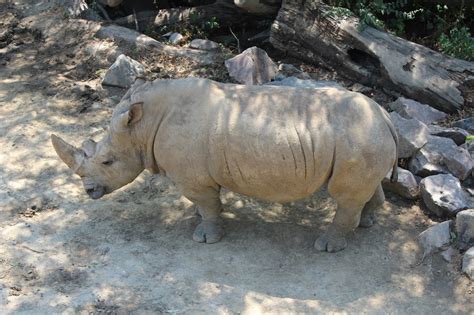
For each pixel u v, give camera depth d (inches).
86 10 345.4
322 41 284.0
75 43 321.1
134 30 324.8
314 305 180.4
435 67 254.4
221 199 223.6
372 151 180.5
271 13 318.7
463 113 251.0
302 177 185.0
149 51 307.1
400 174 221.6
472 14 307.7
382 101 268.7
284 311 178.1
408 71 258.2
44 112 269.7
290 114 184.1
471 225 195.9
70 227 209.5
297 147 181.0
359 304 181.0
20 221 211.3
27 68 304.8
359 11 285.1
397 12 294.0
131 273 190.7
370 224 209.5
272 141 181.5
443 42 279.9
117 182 201.5
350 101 185.8
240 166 186.2
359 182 183.9
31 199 221.6
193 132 186.9
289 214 217.2
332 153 181.2
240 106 187.0
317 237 205.9
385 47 264.8
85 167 199.2
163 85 193.5
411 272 192.7
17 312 176.6
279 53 313.9
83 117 267.4
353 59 280.4
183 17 334.6
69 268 192.5
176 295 183.0
